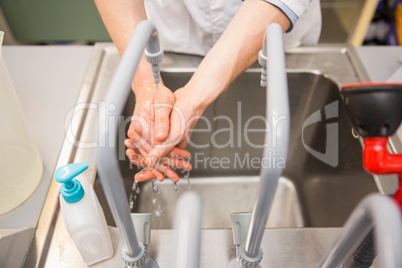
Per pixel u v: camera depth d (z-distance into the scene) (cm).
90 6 144
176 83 85
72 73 84
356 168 71
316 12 85
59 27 151
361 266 43
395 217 25
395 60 87
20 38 154
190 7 79
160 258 52
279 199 89
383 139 34
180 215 27
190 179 93
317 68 83
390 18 156
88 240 48
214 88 62
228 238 55
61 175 46
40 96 79
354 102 33
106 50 87
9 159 56
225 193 91
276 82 30
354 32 140
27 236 53
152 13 84
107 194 31
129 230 37
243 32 61
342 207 73
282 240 55
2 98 54
